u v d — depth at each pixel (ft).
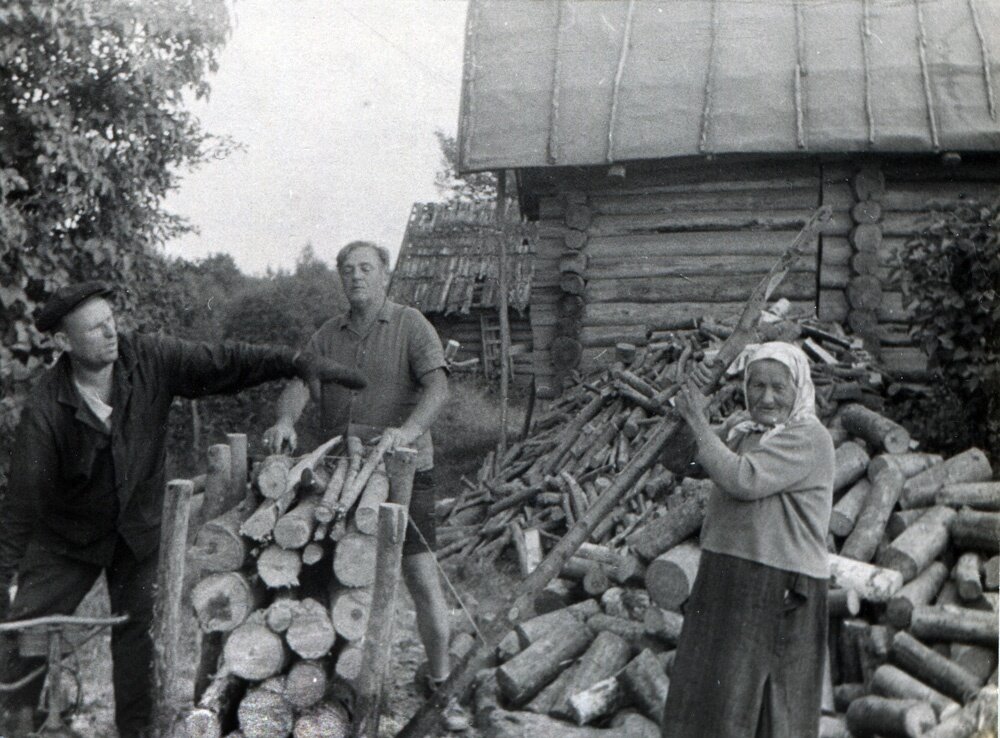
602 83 23.25
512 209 42.83
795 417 7.97
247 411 20.48
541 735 9.75
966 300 17.28
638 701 10.14
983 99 22.00
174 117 16.28
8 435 14.65
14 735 8.78
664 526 11.85
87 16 14.39
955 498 12.38
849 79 22.65
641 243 24.31
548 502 17.62
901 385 19.54
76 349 8.47
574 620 11.84
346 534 8.72
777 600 7.64
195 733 8.25
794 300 23.56
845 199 23.26
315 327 20.02
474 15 24.31
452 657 11.18
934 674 9.87
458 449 26.45
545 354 24.98
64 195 15.43
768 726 7.64
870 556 11.98
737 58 23.34
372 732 8.14
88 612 11.62
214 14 15.90
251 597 8.79
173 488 7.86
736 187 23.82
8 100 14.62
